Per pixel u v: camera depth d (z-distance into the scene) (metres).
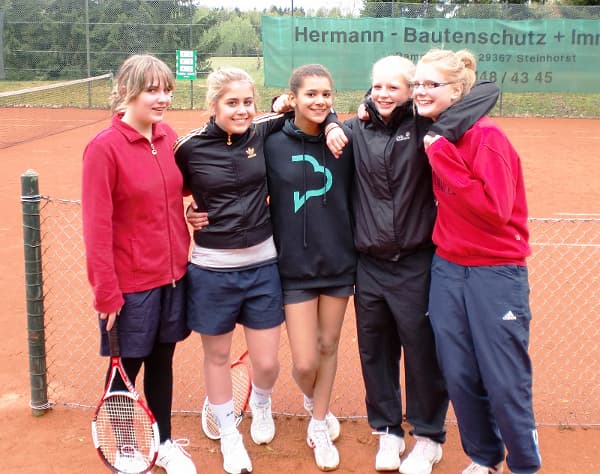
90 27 21.69
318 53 20.19
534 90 20.72
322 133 3.35
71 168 12.34
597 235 7.95
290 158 3.36
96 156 2.99
